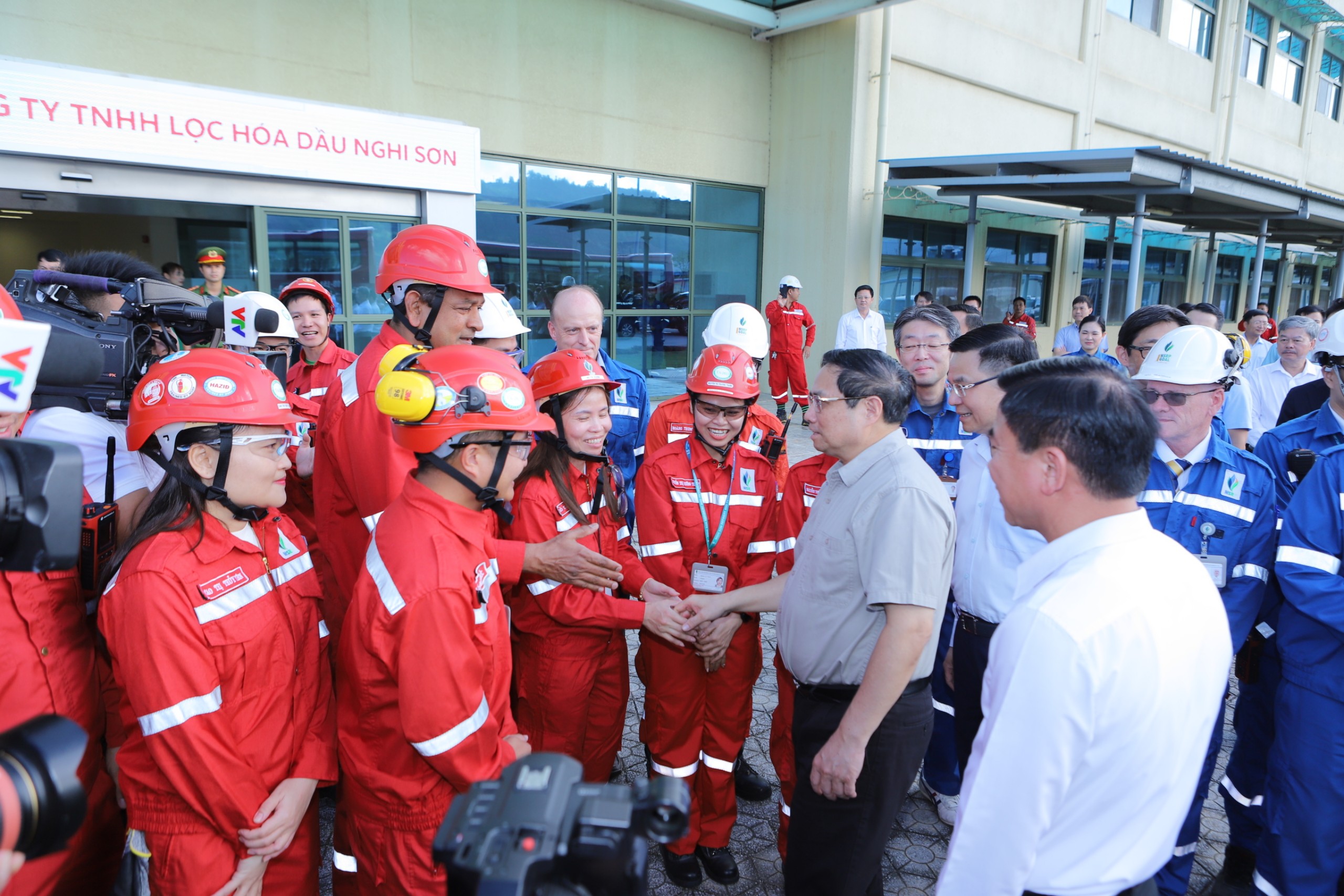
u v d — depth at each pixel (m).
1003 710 1.12
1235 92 18.41
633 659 4.12
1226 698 3.83
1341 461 2.02
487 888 0.72
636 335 11.05
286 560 1.81
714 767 2.49
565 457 2.35
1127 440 1.13
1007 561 2.45
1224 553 2.25
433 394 1.47
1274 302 20.09
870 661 1.68
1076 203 12.69
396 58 8.14
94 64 6.38
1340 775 2.01
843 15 10.44
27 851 0.79
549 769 0.90
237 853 1.62
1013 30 13.09
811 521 1.95
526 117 9.30
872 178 11.50
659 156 10.70
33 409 1.87
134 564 1.53
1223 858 2.72
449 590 1.48
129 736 1.63
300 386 3.93
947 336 3.07
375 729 1.59
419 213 7.04
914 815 2.93
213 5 6.91
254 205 6.11
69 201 5.88
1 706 1.55
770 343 10.08
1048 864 1.13
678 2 10.13
